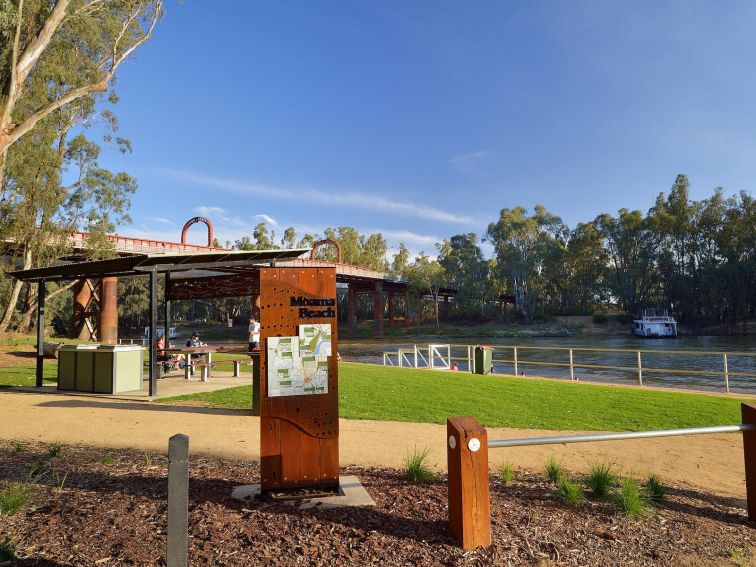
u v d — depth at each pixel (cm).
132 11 2697
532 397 1219
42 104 2894
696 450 722
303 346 456
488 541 361
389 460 622
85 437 732
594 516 425
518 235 10794
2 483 468
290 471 450
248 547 348
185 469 285
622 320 9881
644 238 9850
